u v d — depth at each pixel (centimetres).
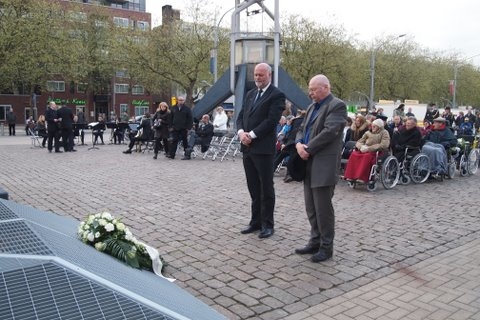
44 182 950
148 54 3362
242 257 493
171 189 883
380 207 763
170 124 1412
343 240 564
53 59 3438
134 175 1063
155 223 625
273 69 1675
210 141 1436
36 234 194
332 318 358
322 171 471
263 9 1736
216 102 1775
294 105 1711
